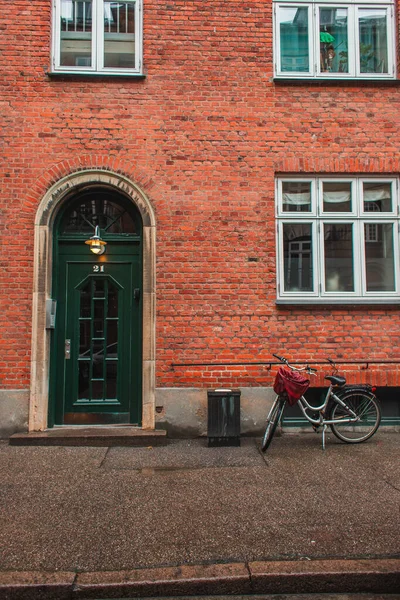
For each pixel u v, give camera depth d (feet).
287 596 9.87
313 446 18.98
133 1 22.35
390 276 22.03
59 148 21.03
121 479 15.25
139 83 21.52
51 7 21.72
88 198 21.97
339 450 18.42
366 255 22.08
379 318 21.25
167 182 21.20
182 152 21.35
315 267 21.70
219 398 19.04
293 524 12.12
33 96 21.15
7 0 21.48
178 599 9.73
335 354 20.97
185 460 17.19
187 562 10.38
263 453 18.03
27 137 20.99
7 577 9.80
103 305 21.54
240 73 21.83
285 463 16.85
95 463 16.80
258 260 21.17
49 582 9.66
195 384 20.54
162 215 21.08
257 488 14.51
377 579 10.02
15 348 20.21
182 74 21.66
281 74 22.30
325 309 21.13
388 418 21.45
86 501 13.51
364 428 20.49
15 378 20.10
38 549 10.84
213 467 16.43
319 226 21.84
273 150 21.62
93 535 11.51
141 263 21.63
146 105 21.43
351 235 22.06
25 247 20.63
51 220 21.04
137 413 21.03
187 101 21.56
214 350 20.71
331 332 21.04
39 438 18.94
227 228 21.20
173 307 20.79
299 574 9.96
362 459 17.29
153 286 20.74
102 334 21.42
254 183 21.44
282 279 21.49
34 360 20.13
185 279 20.92
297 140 21.71
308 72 22.58
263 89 21.83
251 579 9.91
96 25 22.06
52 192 20.83
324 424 18.93
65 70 21.62
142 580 9.79
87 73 21.31
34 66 21.29
